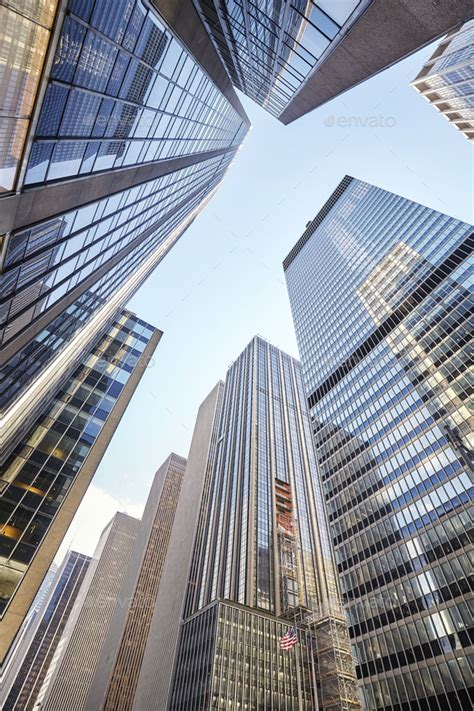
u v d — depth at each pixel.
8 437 31.42
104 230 26.31
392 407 84.00
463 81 84.94
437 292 90.81
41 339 29.31
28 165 12.04
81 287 28.27
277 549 119.81
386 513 71.00
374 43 21.62
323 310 141.12
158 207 43.72
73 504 35.12
